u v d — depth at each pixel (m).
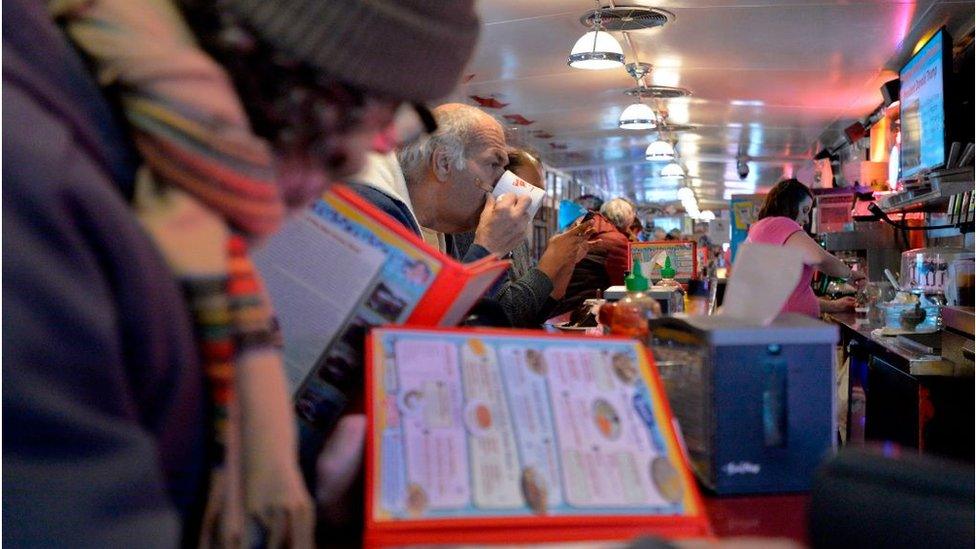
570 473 0.95
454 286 1.15
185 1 0.73
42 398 0.57
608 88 9.80
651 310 1.45
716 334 1.11
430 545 0.88
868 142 10.97
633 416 1.03
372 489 0.90
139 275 0.64
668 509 0.95
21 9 0.65
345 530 1.04
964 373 3.40
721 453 1.12
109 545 0.58
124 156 0.69
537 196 2.41
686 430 1.19
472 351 1.06
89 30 0.69
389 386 1.00
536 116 11.75
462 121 2.41
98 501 0.58
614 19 6.62
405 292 1.15
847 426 4.87
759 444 1.12
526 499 0.92
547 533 0.91
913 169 6.66
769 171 19.92
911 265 5.79
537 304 2.47
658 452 1.00
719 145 15.05
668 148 11.66
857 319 5.62
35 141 0.61
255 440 0.78
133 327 0.65
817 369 1.13
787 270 1.15
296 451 1.02
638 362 1.10
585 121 12.20
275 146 0.76
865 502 0.81
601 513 0.93
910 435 3.70
